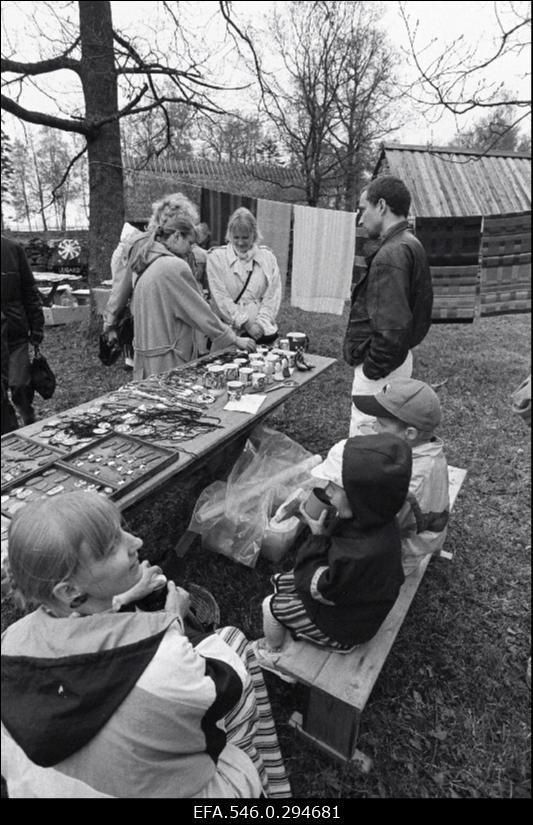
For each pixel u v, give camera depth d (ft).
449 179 29.32
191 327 10.09
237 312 11.73
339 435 13.73
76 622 3.24
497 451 13.09
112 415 7.80
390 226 8.55
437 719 6.27
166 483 6.93
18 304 10.32
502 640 7.46
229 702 3.64
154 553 9.16
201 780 3.48
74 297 26.27
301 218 16.37
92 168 18.57
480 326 26.58
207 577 8.45
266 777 4.76
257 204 16.70
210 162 42.27
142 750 3.11
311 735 5.76
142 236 9.83
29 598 3.43
